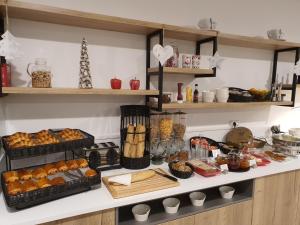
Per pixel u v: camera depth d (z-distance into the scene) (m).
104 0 1.80
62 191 1.28
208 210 1.63
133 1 1.90
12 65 1.60
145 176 1.54
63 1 1.69
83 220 1.24
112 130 1.95
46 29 1.66
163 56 1.70
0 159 1.41
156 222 1.48
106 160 1.71
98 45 1.82
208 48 2.23
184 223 1.56
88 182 1.36
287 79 2.72
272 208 1.90
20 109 1.65
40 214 1.15
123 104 1.96
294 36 2.72
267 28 2.52
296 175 1.99
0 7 1.32
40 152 1.32
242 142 2.21
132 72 1.96
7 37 1.28
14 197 1.14
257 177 1.76
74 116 1.81
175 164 1.72
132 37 1.92
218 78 2.32
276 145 2.26
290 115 2.82
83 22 1.63
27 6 1.33
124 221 1.50
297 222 2.08
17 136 1.39
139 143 1.75
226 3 2.27
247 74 2.47
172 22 2.05
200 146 2.03
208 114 2.33
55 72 1.72
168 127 1.91
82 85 1.55
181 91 2.02
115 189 1.38
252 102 2.14
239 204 1.74
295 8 2.67
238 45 2.34
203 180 1.60
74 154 1.69
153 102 1.86
